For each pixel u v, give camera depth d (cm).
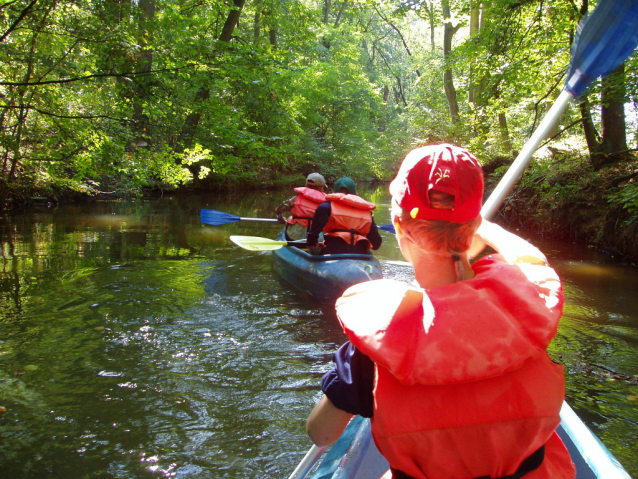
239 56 786
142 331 407
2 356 354
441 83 2534
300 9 1658
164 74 764
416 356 84
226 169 982
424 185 94
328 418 104
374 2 1662
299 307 479
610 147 956
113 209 1228
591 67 144
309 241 545
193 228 962
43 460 238
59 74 771
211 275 596
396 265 673
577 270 660
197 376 330
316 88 2411
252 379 327
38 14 723
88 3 739
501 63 1047
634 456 246
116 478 226
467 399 87
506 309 89
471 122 1497
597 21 146
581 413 288
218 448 251
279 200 1623
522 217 1101
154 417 278
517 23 1052
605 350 383
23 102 782
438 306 88
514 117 1566
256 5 1652
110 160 828
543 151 1240
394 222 104
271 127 1420
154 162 895
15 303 471
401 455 90
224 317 446
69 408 286
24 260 645
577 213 910
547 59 990
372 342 87
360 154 2939
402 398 88
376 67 3669
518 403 88
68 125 787
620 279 609
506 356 85
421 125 1791
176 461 239
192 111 871
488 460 89
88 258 667
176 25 788
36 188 1212
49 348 369
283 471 234
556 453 108
